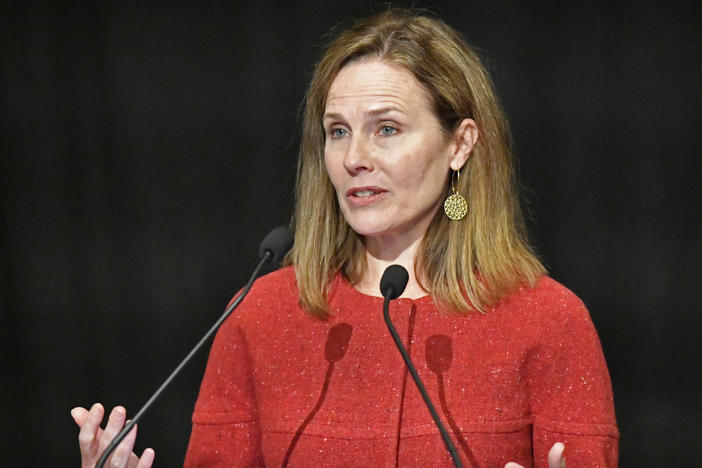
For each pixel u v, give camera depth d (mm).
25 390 15203
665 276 13680
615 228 13727
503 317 6605
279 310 7059
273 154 14375
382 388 6562
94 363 15039
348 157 6453
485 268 6750
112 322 14977
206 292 14758
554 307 6574
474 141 6836
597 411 6375
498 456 6316
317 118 7027
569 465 6297
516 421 6406
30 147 14820
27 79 14656
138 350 14953
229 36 14281
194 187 14617
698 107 13352
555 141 13703
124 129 14625
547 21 13578
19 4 14523
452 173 6938
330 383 6668
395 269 6098
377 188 6516
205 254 14703
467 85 6750
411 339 6664
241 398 7074
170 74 14438
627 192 13656
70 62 14578
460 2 13680
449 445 5598
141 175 14695
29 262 15039
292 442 6578
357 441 6434
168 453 14891
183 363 6043
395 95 6441
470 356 6520
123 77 14516
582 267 13852
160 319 14891
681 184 13508
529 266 6836
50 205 14914
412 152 6488
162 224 14742
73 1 14469
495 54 13680
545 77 13633
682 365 13750
